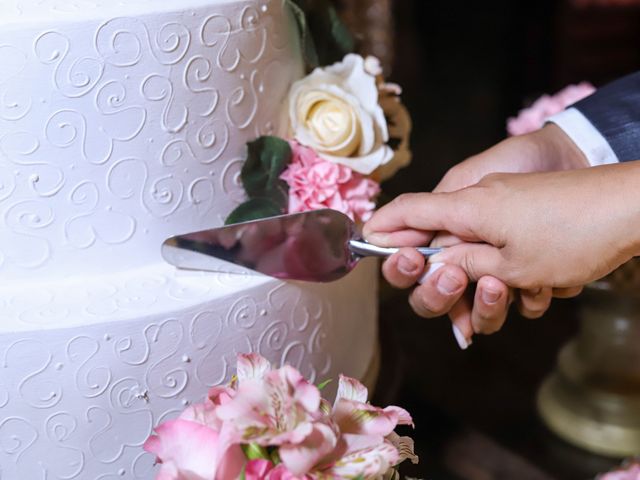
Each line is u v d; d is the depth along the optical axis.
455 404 0.77
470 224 0.52
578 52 2.01
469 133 1.70
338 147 0.61
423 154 1.54
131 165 0.56
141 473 0.57
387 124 0.70
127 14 0.53
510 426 0.75
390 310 0.93
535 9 1.87
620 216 0.48
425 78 1.98
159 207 0.57
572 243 0.49
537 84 1.92
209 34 0.56
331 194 0.61
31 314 0.53
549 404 0.76
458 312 0.59
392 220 0.55
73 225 0.56
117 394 0.55
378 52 1.16
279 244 0.57
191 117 0.56
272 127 0.62
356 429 0.41
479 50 1.94
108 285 0.57
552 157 0.63
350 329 0.66
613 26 2.00
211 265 0.58
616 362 0.74
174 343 0.55
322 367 0.63
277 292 0.58
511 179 0.52
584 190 0.49
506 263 0.52
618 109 0.62
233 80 0.58
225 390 0.42
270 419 0.38
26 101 0.53
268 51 0.60
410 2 1.96
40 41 0.52
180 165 0.57
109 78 0.53
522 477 0.70
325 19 0.68
